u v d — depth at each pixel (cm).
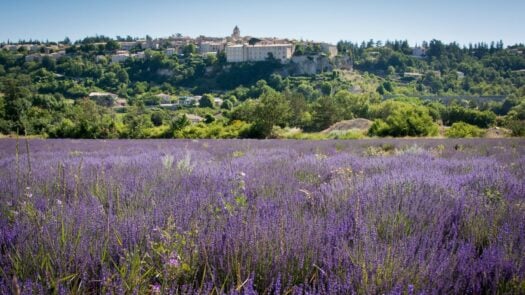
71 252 243
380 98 16312
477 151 1197
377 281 214
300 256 241
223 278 227
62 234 262
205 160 887
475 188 482
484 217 329
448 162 771
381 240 280
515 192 444
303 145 1698
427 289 199
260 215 333
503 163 763
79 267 232
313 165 714
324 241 274
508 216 334
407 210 349
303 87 19050
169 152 1135
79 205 353
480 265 232
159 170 601
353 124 5406
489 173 560
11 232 282
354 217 319
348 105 11281
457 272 230
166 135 4497
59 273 222
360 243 255
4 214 337
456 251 263
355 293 202
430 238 281
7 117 6009
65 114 6831
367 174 606
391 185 452
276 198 407
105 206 401
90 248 249
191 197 390
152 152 1184
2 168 723
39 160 895
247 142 2166
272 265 235
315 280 217
